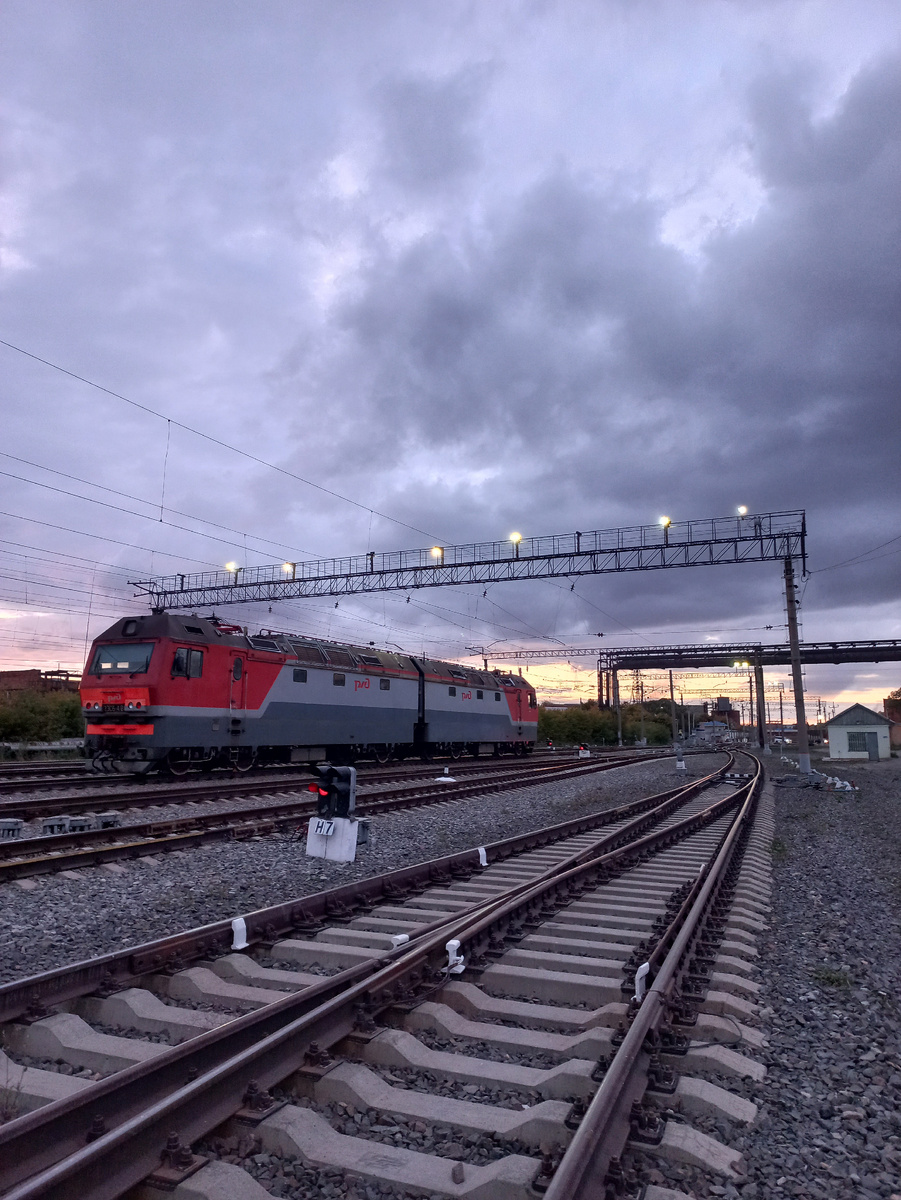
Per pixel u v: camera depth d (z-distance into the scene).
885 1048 4.71
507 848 11.05
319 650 26.14
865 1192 3.20
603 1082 3.41
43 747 32.19
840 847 13.33
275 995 4.98
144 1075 3.43
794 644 30.97
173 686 19.80
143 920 7.00
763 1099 3.92
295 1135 3.28
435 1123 3.55
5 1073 3.92
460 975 5.50
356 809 14.70
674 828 13.26
